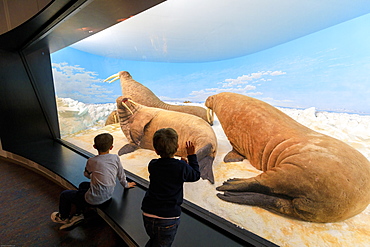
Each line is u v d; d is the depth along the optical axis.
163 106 3.54
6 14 3.55
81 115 5.18
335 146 1.42
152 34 2.52
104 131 4.96
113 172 1.98
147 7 2.17
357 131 1.34
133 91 4.01
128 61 3.29
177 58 2.58
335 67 1.38
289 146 1.69
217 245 1.46
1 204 2.62
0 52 3.88
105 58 3.69
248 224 1.56
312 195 1.38
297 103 1.72
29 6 3.01
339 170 1.30
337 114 1.45
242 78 2.13
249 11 1.71
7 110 4.11
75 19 2.60
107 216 1.90
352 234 1.32
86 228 2.15
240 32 1.89
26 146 4.29
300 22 1.49
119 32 2.86
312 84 1.56
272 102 1.94
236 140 2.43
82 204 2.00
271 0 1.52
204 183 2.08
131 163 3.01
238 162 2.37
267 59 1.85
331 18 1.31
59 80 4.68
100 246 1.92
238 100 2.40
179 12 2.06
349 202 1.28
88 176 2.02
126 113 3.71
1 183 3.19
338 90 1.39
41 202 2.65
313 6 1.36
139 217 1.85
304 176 1.42
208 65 2.42
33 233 2.09
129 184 2.36
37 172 3.53
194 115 3.12
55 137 4.95
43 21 2.78
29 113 4.47
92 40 3.38
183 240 1.52
